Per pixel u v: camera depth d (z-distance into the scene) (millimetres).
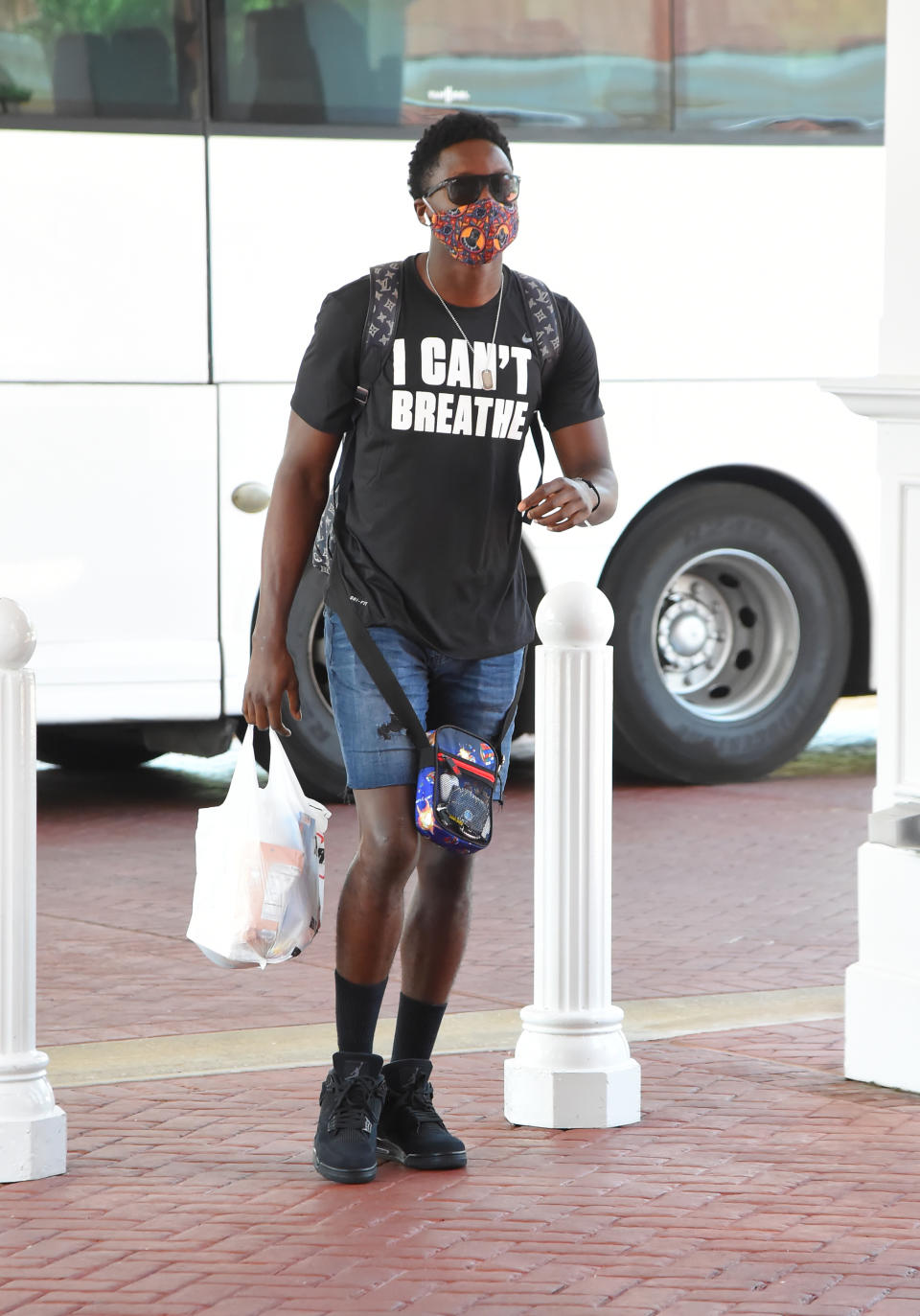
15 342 35281
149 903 30234
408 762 18453
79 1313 15555
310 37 36375
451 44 37188
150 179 35750
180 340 35938
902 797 21500
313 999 25109
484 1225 17266
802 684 40312
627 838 34719
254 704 18781
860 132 39438
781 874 32031
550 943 19938
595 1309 15594
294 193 36375
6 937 18500
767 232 39094
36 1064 18625
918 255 21297
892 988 21047
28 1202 17891
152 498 35875
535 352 18516
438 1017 19234
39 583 35500
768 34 38844
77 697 35625
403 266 18391
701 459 39031
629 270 38500
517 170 37781
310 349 18312
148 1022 23984
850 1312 15523
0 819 18438
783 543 39781
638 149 38406
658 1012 24281
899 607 21469
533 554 38281
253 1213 17562
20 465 35344
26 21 35281
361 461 18312
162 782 40219
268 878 18766
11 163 35250
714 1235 17016
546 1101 19766
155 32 35688
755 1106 20500
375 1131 18609
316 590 36500
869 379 21141
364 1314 15539
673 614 40000
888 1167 18641
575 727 19766
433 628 18359
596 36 38031
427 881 19016
